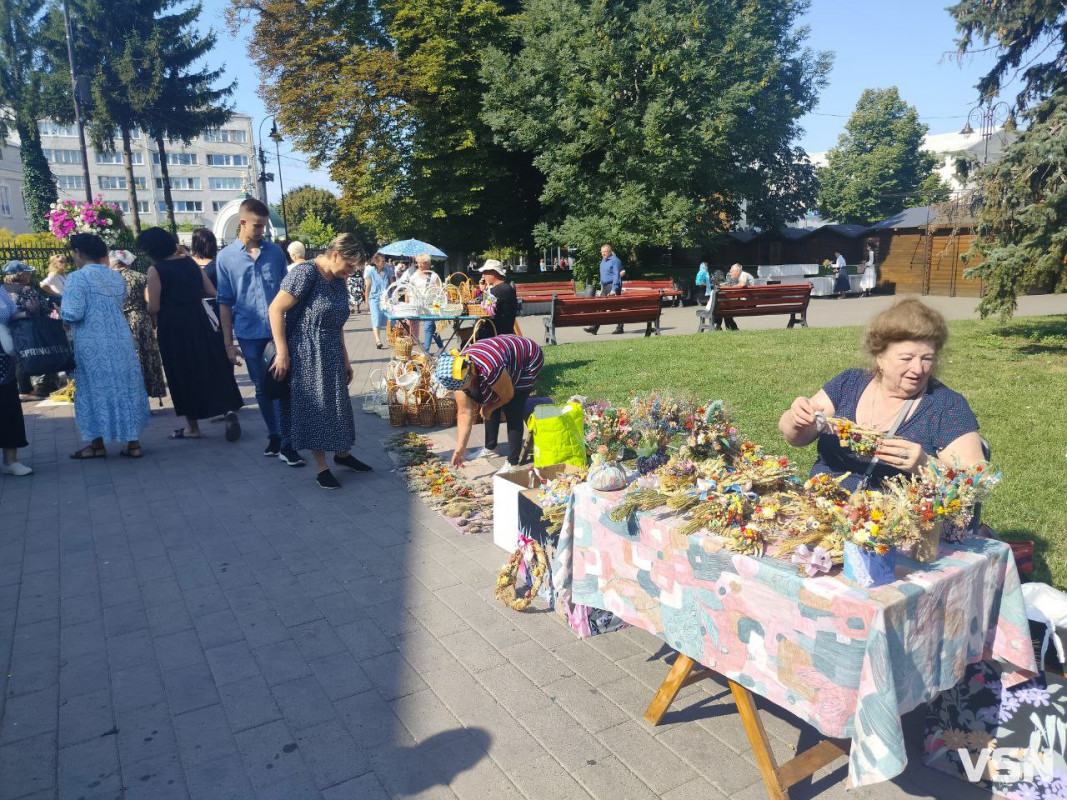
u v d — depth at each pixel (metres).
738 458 2.91
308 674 3.30
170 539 4.87
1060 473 5.21
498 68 25.00
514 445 5.70
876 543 2.07
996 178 10.23
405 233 29.69
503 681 3.21
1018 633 2.40
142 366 8.92
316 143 28.62
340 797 2.53
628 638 3.57
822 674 2.16
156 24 43.88
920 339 2.57
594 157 26.62
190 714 3.02
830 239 30.31
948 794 2.49
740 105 24.02
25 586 4.21
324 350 5.63
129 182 44.25
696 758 2.70
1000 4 12.23
